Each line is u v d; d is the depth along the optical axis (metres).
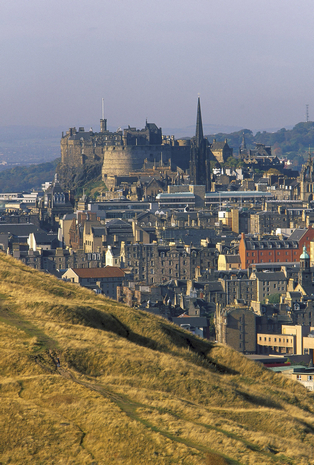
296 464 101.38
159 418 107.25
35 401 109.12
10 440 100.81
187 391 126.56
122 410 108.00
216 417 113.25
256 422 119.06
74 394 110.50
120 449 99.56
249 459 99.88
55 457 98.62
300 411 134.25
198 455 98.44
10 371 118.50
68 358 126.31
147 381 126.00
